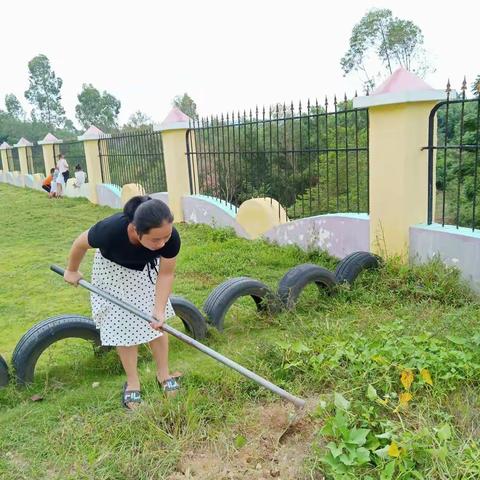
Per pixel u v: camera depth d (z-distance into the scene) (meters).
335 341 3.50
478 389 3.00
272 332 4.19
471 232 4.77
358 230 5.89
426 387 3.00
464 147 4.72
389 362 3.14
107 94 47.25
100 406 3.14
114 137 12.45
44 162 18.25
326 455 2.46
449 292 4.62
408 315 4.11
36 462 2.67
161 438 2.77
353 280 4.97
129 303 3.04
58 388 3.44
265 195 8.65
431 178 5.24
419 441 2.46
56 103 51.72
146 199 2.75
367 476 2.33
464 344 3.32
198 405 3.05
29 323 4.85
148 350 3.85
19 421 3.03
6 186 20.58
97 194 13.63
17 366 3.41
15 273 6.78
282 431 2.83
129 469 2.55
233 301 4.23
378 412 2.82
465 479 2.22
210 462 2.62
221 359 2.95
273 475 2.50
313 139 10.20
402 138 5.09
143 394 3.26
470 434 2.58
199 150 9.49
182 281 5.84
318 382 3.22
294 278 4.54
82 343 4.11
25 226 10.68
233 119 7.89
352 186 9.02
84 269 6.85
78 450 2.72
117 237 2.75
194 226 9.12
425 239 5.12
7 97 50.22
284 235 7.11
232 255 6.72
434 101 5.03
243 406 3.07
